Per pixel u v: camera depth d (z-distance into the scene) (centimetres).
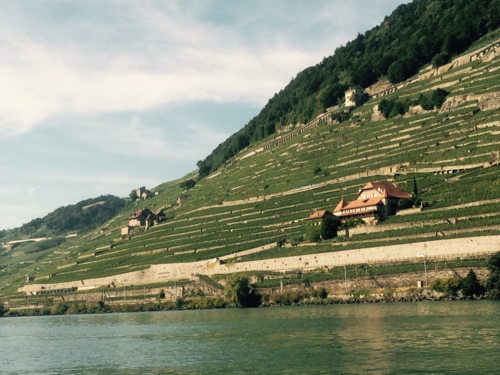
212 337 12319
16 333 17125
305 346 10181
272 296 18588
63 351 12381
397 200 19625
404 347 9356
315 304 17325
